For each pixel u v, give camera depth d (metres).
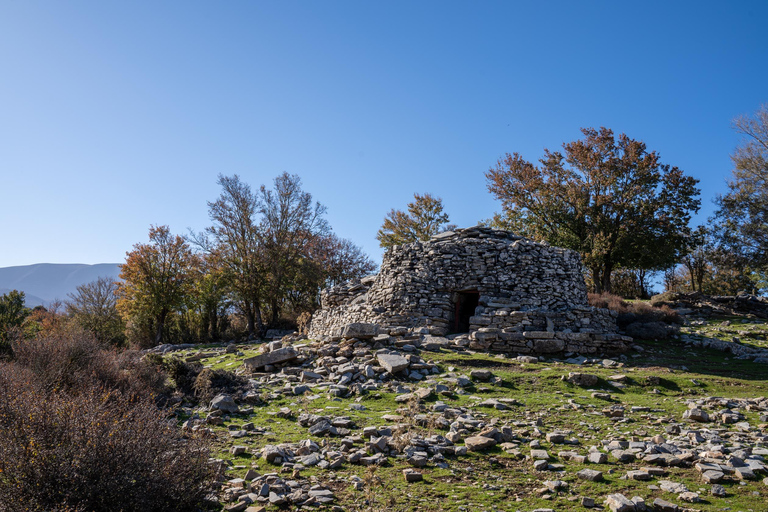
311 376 13.35
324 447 8.51
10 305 25.27
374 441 8.41
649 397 12.74
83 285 39.38
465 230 23.09
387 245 45.44
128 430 5.90
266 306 43.91
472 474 7.61
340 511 6.27
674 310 29.97
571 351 17.25
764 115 39.78
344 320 23.16
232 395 11.61
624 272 48.72
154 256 36.75
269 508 6.24
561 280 21.17
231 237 39.38
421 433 9.29
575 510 6.50
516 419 10.46
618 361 17.11
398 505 6.51
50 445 5.47
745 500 6.72
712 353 19.55
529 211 40.94
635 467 7.98
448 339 17.69
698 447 8.87
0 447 5.41
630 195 36.88
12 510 4.94
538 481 7.42
